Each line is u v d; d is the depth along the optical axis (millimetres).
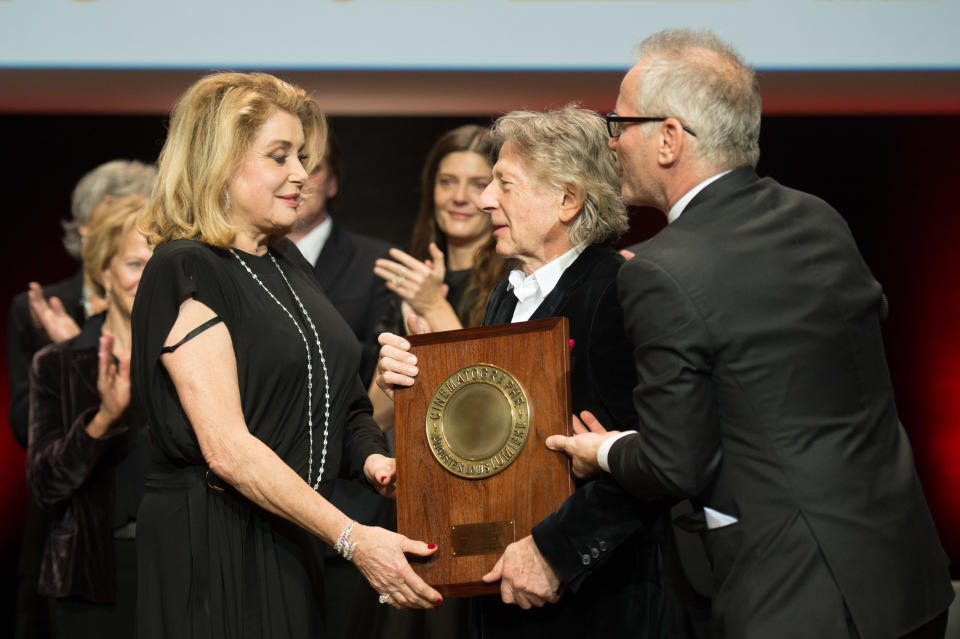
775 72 7363
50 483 5250
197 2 7293
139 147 9797
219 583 3750
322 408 4020
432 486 3848
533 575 3664
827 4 7277
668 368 3309
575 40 7422
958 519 9828
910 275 10055
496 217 4066
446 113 8258
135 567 5344
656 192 3715
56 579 5277
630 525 3619
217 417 3643
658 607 3932
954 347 10031
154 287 3744
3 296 9797
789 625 3217
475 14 7410
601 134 4000
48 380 5473
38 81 7488
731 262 3373
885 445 3432
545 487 3740
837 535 3244
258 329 3844
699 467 3316
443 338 3893
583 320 3854
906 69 7316
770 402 3314
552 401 3740
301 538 4004
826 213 3613
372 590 5336
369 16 7402
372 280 6547
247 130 3857
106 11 7242
